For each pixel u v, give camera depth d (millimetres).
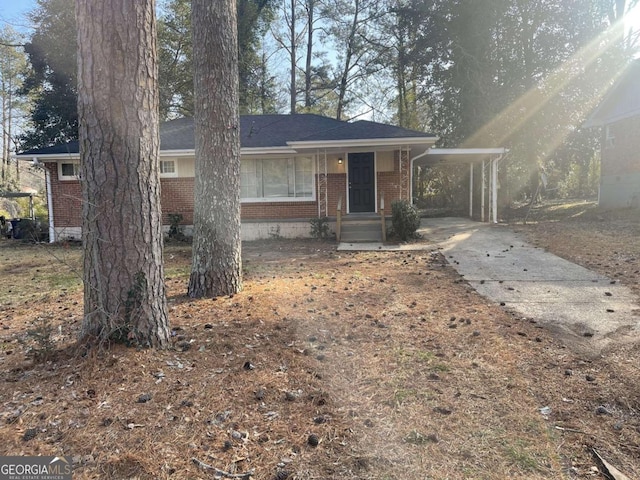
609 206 16266
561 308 4945
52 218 12875
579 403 2789
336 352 3650
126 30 3170
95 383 2926
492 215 15062
